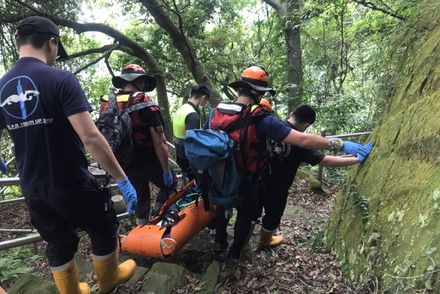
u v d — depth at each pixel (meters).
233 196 3.19
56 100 2.25
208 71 12.56
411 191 2.63
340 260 3.31
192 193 3.83
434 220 2.26
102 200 2.60
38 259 4.36
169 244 3.32
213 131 3.14
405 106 3.26
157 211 4.01
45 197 2.38
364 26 8.23
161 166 3.86
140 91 3.72
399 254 2.47
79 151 2.43
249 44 13.62
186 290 3.22
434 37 3.31
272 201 3.73
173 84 13.59
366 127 8.76
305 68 12.80
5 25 9.18
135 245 3.40
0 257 4.24
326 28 12.06
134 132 3.61
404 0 6.41
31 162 2.34
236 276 3.34
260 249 3.97
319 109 9.74
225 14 13.28
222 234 3.76
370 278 2.69
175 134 4.42
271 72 11.71
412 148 2.81
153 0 10.72
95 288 3.26
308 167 8.00
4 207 6.51
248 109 3.17
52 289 3.06
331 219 3.83
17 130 2.32
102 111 3.63
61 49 2.63
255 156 3.15
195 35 12.20
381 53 6.70
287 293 3.07
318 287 3.10
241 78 3.28
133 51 12.00
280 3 12.91
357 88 10.16
